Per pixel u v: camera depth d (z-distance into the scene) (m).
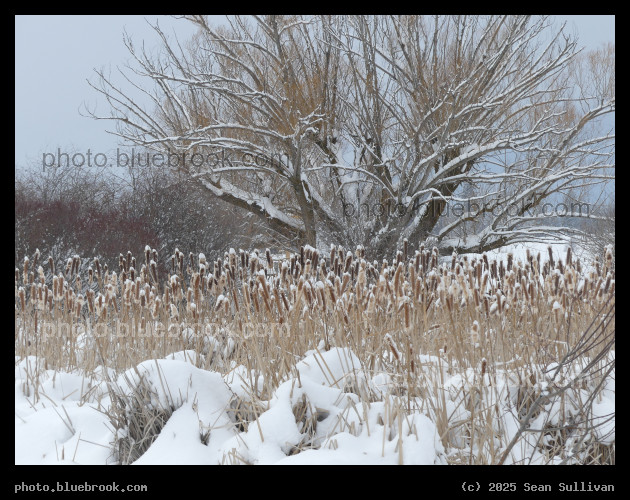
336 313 3.63
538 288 4.14
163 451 2.93
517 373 3.22
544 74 15.91
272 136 15.19
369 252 15.57
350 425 2.89
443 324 3.63
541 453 2.99
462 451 2.88
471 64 15.83
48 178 15.89
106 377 3.81
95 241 11.97
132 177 15.85
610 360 3.42
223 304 4.21
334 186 17.89
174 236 14.34
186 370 3.20
